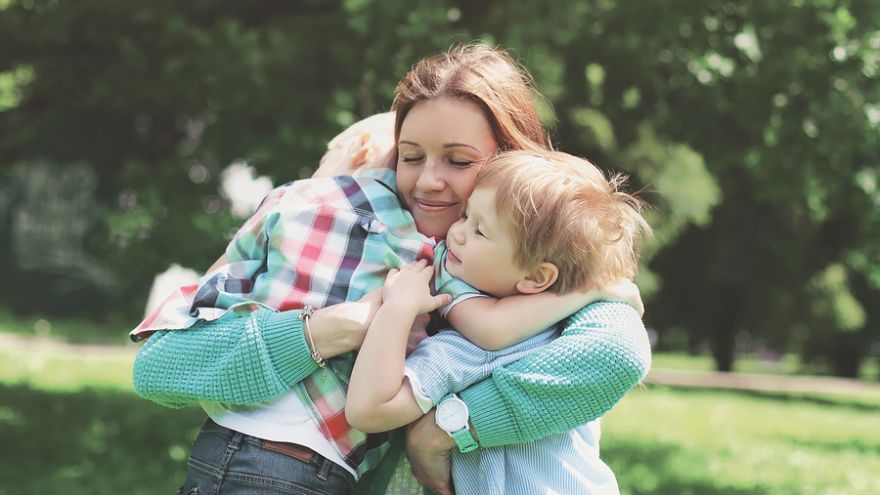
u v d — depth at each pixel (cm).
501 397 188
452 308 198
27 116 815
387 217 207
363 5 608
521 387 187
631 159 1688
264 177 656
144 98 766
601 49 707
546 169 195
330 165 231
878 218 718
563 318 196
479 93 199
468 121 199
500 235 193
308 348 191
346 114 632
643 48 691
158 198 691
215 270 208
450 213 207
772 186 717
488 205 194
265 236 207
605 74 730
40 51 748
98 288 2353
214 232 638
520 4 682
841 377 3025
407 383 188
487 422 187
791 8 643
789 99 659
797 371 3253
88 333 1980
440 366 191
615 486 205
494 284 197
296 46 671
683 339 3231
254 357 190
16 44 742
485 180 196
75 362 1326
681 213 1822
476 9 676
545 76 709
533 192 192
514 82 206
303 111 668
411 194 210
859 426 1305
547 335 197
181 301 206
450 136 199
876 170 686
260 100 667
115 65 739
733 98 693
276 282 201
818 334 2508
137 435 791
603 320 193
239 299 200
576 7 695
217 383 192
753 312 2414
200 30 686
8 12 717
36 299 2334
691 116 737
